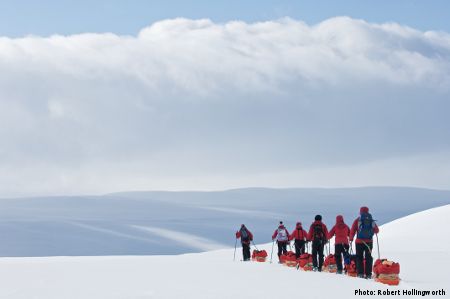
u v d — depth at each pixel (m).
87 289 20.22
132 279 23.83
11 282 22.72
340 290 20.02
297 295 18.62
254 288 20.52
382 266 22.55
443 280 24.97
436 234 66.62
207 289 20.19
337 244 28.69
